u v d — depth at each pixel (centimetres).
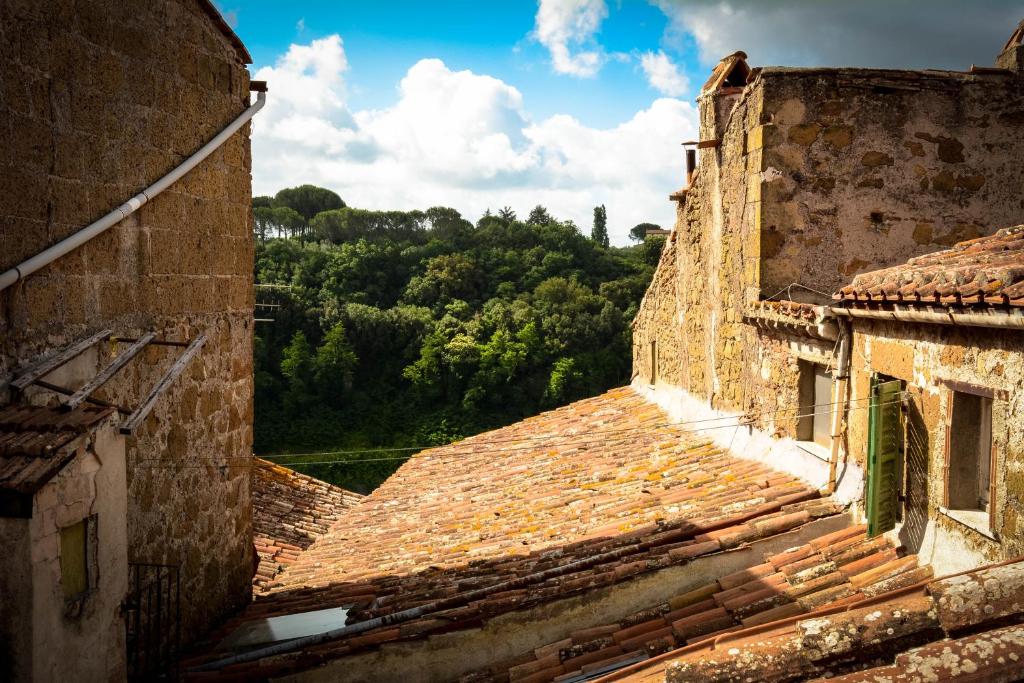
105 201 561
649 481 865
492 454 1312
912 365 533
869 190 784
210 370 723
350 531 1054
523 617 588
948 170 785
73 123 525
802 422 737
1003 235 614
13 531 407
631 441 1113
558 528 784
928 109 781
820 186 782
